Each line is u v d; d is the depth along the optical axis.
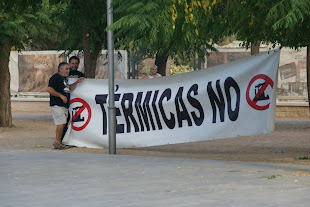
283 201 11.49
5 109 36.62
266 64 22.06
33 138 28.81
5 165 17.83
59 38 54.41
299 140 28.14
